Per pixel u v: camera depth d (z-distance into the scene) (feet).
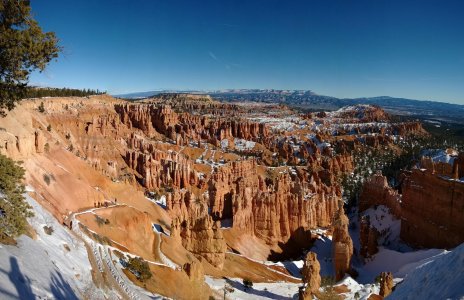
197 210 387.75
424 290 76.95
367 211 478.59
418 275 85.10
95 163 463.01
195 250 277.64
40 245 101.35
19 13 92.73
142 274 159.12
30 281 73.97
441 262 79.10
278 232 390.42
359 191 578.66
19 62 94.43
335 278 313.12
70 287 92.27
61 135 514.27
